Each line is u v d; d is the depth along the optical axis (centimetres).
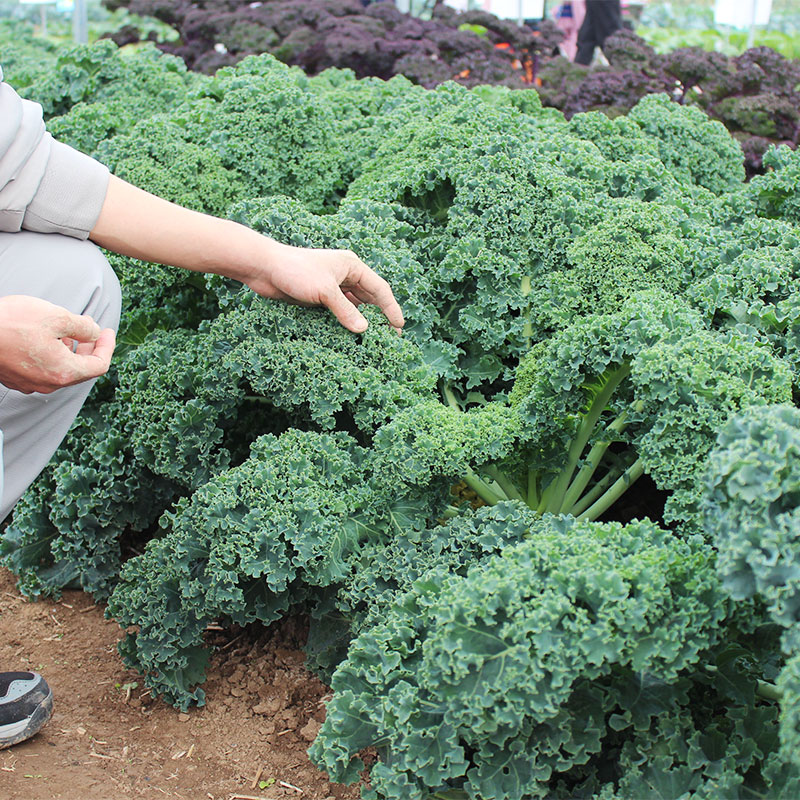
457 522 271
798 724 175
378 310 296
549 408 277
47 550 343
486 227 334
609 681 225
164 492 342
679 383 249
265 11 859
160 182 373
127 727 272
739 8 782
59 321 216
